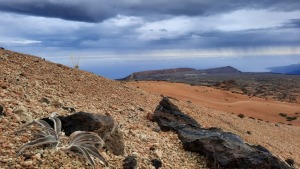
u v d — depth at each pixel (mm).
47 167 6352
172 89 59000
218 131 12141
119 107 15492
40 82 14859
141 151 9586
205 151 10734
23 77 14508
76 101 13492
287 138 32562
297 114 62656
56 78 17203
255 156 10203
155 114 14484
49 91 13586
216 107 53906
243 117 37406
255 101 71562
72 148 7242
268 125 37156
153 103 20000
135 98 19672
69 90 15703
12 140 6980
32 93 12023
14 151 6543
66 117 8750
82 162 7016
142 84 56969
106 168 7348
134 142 10211
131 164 7895
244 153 10367
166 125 13508
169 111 14734
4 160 6113
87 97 15539
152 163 8891
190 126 13219
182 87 64625
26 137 7281
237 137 11766
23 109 8648
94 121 8578
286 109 66188
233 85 130625
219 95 69500
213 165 10289
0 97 9914
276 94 127250
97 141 7781
